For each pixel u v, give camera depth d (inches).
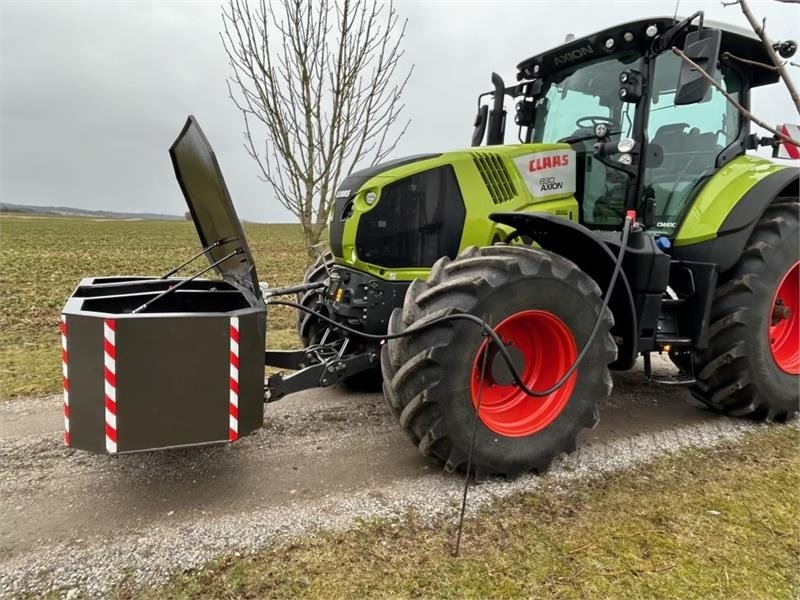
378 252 128.6
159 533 94.8
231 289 135.1
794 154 163.8
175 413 93.0
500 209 131.6
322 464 121.4
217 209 120.4
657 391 180.5
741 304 141.3
